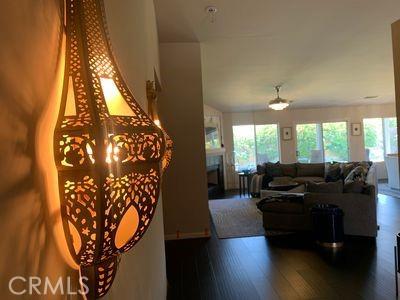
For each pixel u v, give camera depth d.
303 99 8.02
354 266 3.09
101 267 0.62
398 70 2.53
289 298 2.54
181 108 4.28
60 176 0.53
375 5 3.05
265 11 3.13
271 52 4.32
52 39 0.56
